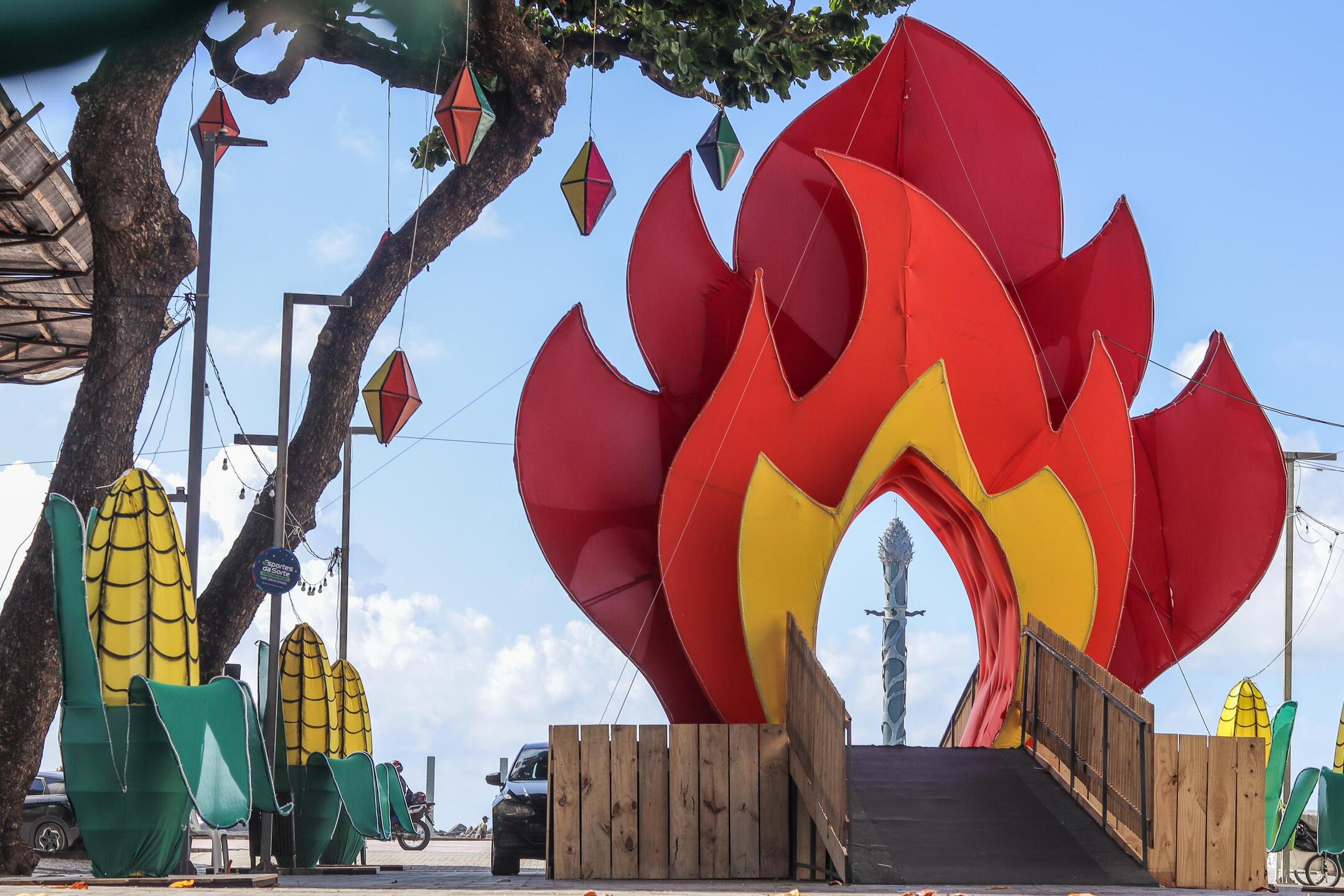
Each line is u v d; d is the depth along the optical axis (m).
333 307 18.22
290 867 16.47
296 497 18.34
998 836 12.77
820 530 16.56
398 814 21.05
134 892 8.16
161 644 10.01
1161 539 19.06
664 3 20.95
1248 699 21.55
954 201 19.03
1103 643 17.34
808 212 18.48
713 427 16.88
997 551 17.02
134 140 13.38
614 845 13.15
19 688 13.20
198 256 15.98
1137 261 19.03
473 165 18.91
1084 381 17.61
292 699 16.86
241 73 18.59
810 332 18.25
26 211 18.39
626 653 17.33
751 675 16.53
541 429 17.61
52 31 1.64
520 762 18.05
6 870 13.09
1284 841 16.94
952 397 17.20
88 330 24.03
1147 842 12.16
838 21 22.31
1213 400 19.06
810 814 12.74
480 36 17.94
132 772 9.68
